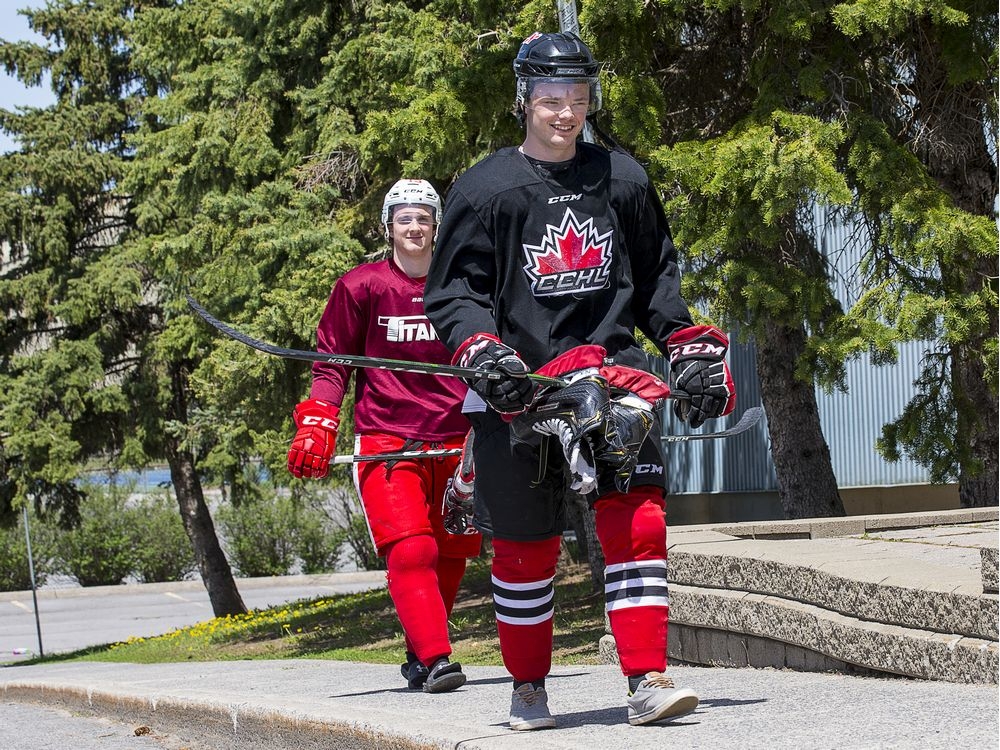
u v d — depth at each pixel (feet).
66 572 224.94
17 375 141.79
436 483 36.22
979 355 59.67
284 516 222.89
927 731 20.33
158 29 119.03
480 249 23.16
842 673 31.35
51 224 140.05
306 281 82.69
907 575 30.27
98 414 143.95
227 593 153.58
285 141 97.45
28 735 42.80
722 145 54.85
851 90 60.49
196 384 107.24
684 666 38.75
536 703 23.86
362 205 87.97
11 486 139.03
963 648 26.66
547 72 22.95
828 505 78.59
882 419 127.54
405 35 74.59
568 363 21.83
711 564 37.35
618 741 20.95
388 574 35.35
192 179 99.55
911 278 56.49
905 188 55.26
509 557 23.63
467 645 69.92
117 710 44.24
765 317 56.95
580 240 23.09
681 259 59.11
